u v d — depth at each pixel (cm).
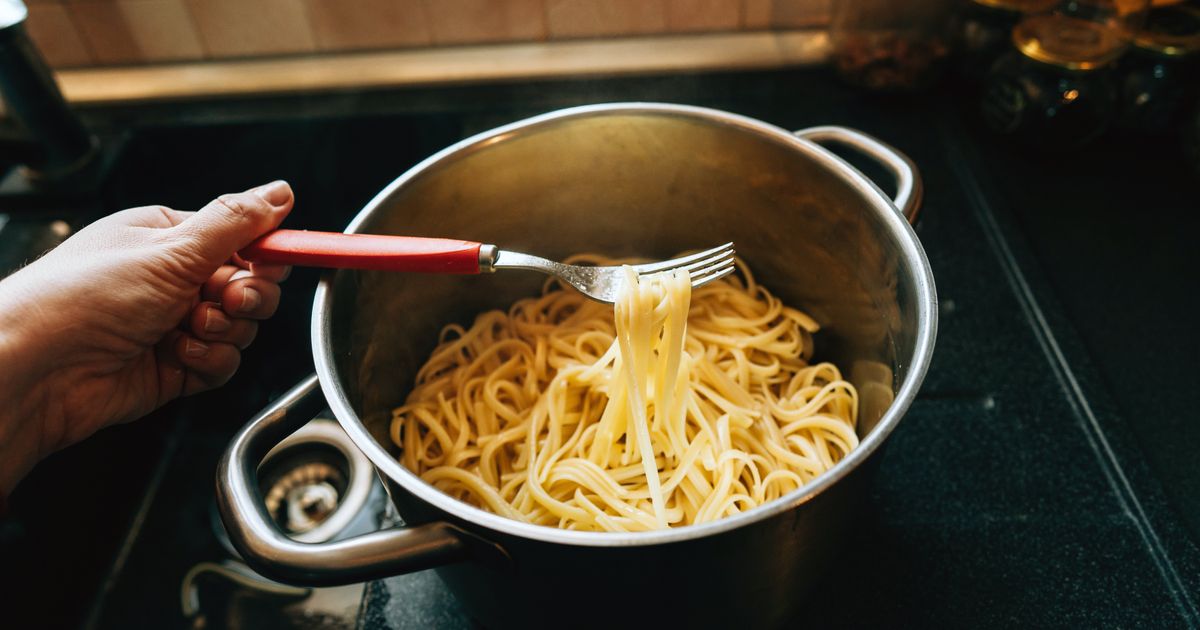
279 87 68
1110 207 61
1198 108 61
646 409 51
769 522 36
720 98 68
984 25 65
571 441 52
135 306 45
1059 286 58
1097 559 47
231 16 67
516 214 53
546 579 38
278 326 68
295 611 58
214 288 49
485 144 49
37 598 57
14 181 64
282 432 41
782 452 51
